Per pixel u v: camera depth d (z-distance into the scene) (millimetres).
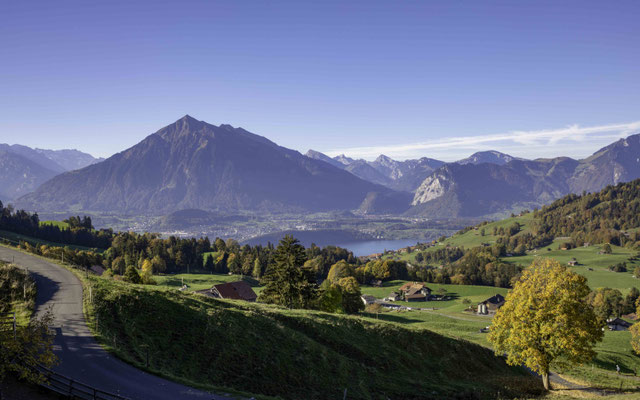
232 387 32250
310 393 35094
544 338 40906
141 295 44781
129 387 27156
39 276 54969
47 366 26547
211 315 43844
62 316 38156
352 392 37250
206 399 27172
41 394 24062
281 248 76312
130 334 36125
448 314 134250
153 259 181000
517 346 43250
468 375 50094
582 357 40406
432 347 54625
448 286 192125
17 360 25125
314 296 75438
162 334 37594
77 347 32062
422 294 172750
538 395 42000
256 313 50438
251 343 40500
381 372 43812
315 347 44250
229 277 174500
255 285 170750
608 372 59938
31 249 116062
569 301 38844
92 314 38656
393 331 56250
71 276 55062
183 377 31250
